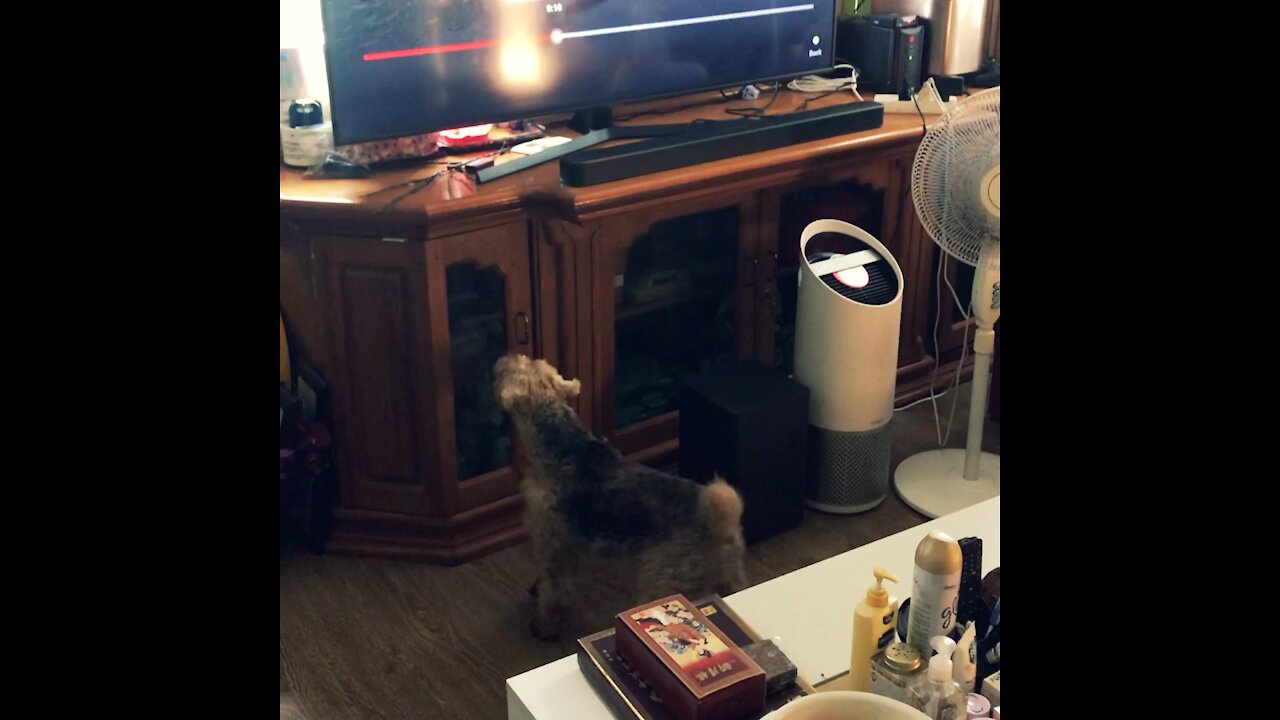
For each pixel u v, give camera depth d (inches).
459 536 95.6
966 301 123.4
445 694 80.0
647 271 102.3
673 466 106.7
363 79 88.0
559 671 53.8
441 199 86.1
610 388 100.0
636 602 85.4
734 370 99.8
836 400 98.5
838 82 117.6
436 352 89.9
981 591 48.8
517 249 91.5
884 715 39.6
